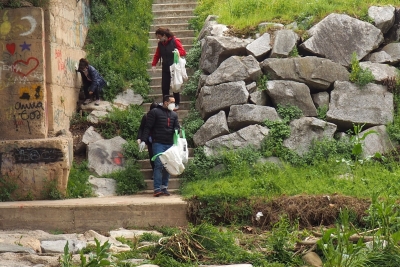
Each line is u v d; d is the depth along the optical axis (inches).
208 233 395.5
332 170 553.6
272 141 599.5
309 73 629.9
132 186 590.9
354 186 497.4
